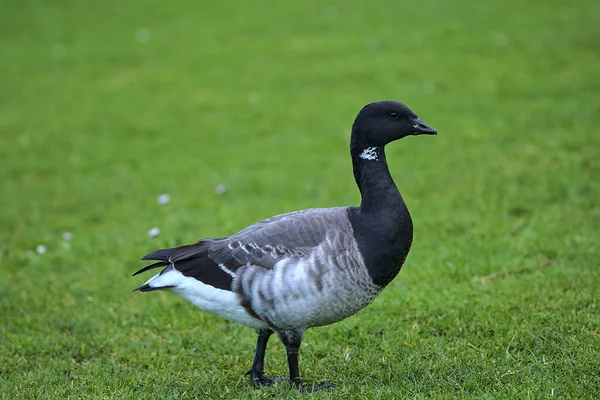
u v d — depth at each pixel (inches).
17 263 492.1
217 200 588.7
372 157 312.3
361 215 299.9
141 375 335.3
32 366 355.3
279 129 755.4
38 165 701.3
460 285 402.0
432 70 889.5
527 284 391.2
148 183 640.4
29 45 1176.2
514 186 545.3
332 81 885.8
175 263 306.5
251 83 911.7
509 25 1061.8
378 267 294.7
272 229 296.5
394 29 1096.8
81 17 1341.0
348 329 367.9
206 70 981.8
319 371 329.1
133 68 1019.9
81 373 344.5
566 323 341.1
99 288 444.5
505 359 316.8
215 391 312.7
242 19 1248.2
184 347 369.4
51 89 949.8
